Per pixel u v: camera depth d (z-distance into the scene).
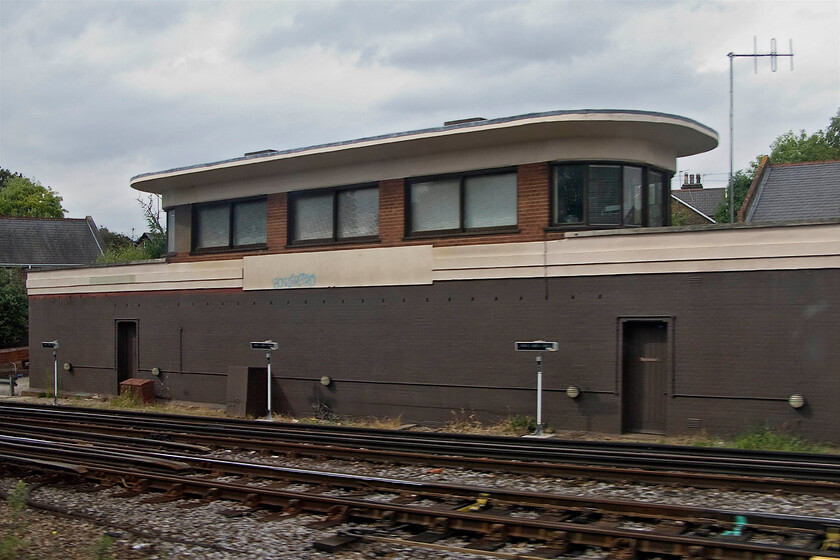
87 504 9.38
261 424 15.95
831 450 12.17
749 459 10.80
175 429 15.79
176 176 20.52
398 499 8.88
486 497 8.55
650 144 15.91
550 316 15.03
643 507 7.75
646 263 14.06
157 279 22.02
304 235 19.08
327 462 11.77
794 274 12.80
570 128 14.82
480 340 15.84
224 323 20.33
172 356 21.56
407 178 17.16
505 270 15.57
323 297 18.31
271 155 18.30
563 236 15.12
